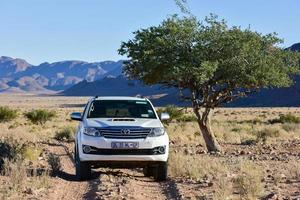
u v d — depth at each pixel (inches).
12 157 555.2
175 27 772.0
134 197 387.9
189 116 2025.1
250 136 1163.3
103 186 436.1
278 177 463.2
